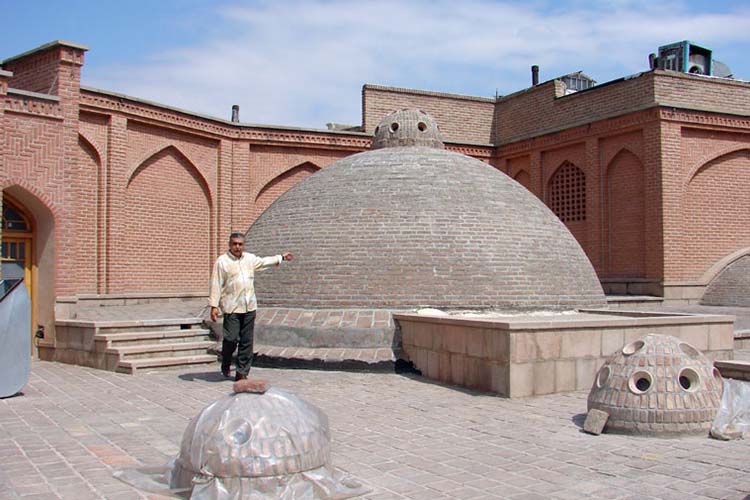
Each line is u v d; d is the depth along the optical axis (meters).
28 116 10.90
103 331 10.53
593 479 4.80
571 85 21.16
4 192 11.04
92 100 14.40
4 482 4.73
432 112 19.81
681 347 6.29
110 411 7.17
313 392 8.24
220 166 17.20
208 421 4.41
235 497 4.13
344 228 11.02
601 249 17.14
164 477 4.68
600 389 6.29
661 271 15.64
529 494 4.49
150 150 15.66
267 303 11.00
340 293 10.47
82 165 14.48
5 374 7.93
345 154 18.61
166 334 10.84
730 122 16.30
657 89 15.92
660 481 4.74
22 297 8.10
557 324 8.09
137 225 15.49
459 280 10.41
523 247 11.03
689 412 5.91
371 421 6.66
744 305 15.12
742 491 4.52
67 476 4.87
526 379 7.90
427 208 11.05
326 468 4.53
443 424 6.52
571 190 18.27
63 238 11.33
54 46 11.37
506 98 20.28
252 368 10.07
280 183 18.25
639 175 16.44
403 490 4.58
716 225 16.34
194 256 16.80
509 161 20.09
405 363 9.67
